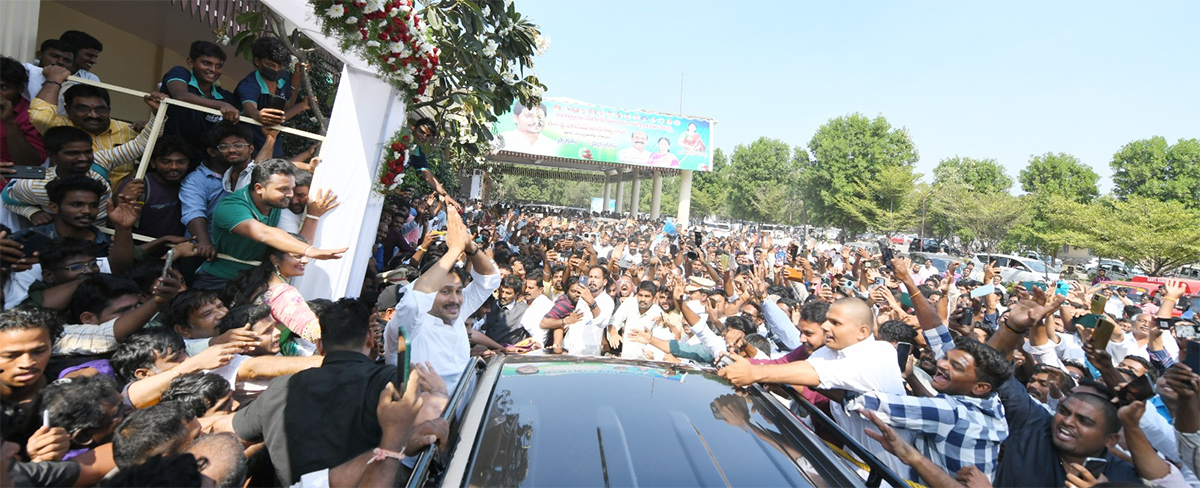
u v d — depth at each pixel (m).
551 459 2.19
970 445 2.91
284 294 3.51
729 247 18.28
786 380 3.00
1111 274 23.52
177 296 3.16
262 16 4.88
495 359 3.17
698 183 65.56
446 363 3.33
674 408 2.65
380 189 4.60
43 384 2.60
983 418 2.94
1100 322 3.40
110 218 3.54
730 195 63.81
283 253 3.60
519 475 2.09
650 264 8.91
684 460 2.25
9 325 2.33
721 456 2.30
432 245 7.12
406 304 3.21
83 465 2.23
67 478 2.12
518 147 27.30
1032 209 30.56
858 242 42.62
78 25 6.85
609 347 6.24
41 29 6.39
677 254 11.45
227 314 3.13
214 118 4.48
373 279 5.55
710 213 63.56
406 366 2.17
